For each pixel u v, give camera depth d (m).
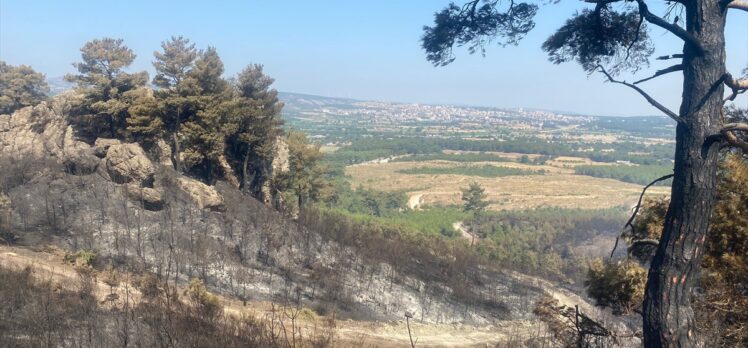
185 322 12.45
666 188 133.50
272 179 49.47
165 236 33.12
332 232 46.66
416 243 57.50
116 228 31.98
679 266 6.62
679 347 6.52
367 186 133.88
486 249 69.94
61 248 28.88
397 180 145.38
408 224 82.94
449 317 34.53
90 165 36.53
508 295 43.06
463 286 41.47
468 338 30.77
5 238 28.25
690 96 6.68
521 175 155.62
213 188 40.31
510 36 9.72
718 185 12.11
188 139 41.91
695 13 6.70
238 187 46.47
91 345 13.55
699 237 6.61
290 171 55.97
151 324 13.10
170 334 11.80
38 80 49.69
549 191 130.00
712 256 11.72
